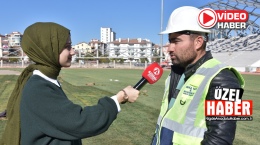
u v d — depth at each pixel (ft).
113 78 81.82
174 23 6.92
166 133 6.87
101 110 6.03
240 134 20.63
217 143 5.85
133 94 6.71
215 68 6.39
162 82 66.23
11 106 6.26
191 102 6.49
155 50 228.43
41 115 5.71
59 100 5.84
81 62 217.15
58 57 6.15
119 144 17.95
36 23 6.21
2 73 104.73
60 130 5.80
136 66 206.80
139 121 23.84
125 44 395.34
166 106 7.60
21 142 5.88
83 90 47.26
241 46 176.24
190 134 6.40
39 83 5.83
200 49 6.88
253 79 85.15
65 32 6.19
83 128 5.80
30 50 6.12
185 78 6.95
